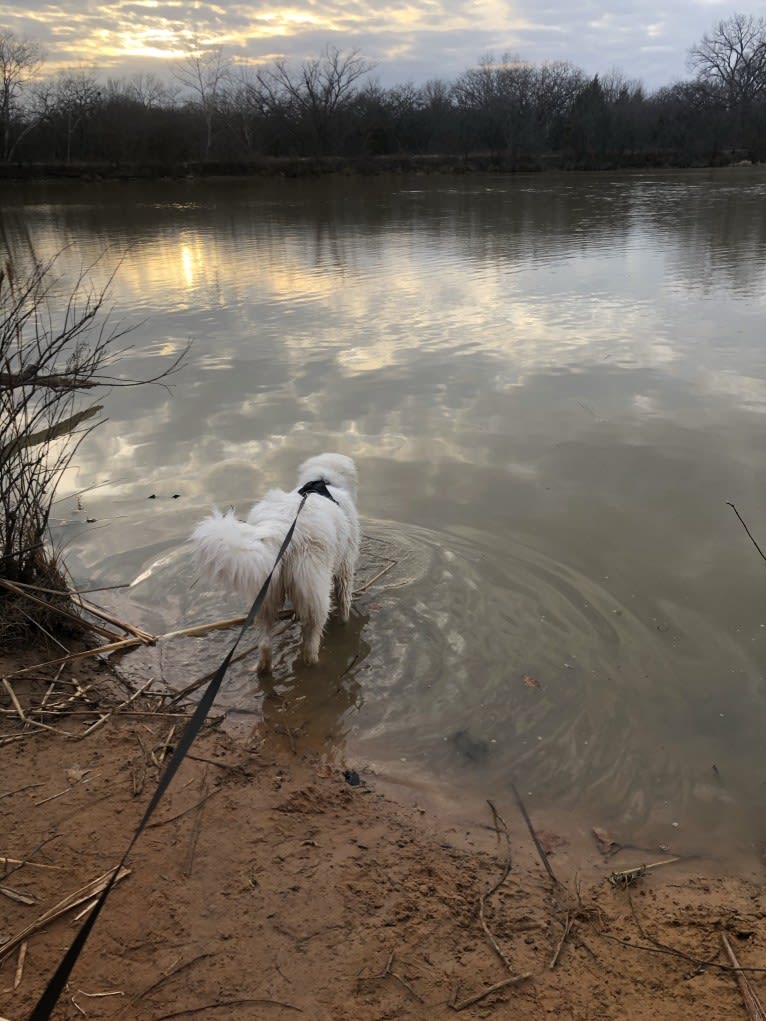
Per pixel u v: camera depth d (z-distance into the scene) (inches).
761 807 143.8
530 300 539.5
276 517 177.2
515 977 106.3
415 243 831.7
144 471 282.0
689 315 485.4
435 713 169.6
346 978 104.8
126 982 102.5
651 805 144.5
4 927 110.2
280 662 188.2
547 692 174.6
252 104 2149.4
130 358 412.2
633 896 123.4
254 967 105.8
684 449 296.0
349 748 159.3
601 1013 101.0
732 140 2385.6
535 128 2354.8
